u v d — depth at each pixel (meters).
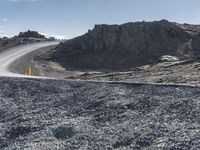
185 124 20.56
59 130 23.91
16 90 37.69
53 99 32.62
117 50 125.62
